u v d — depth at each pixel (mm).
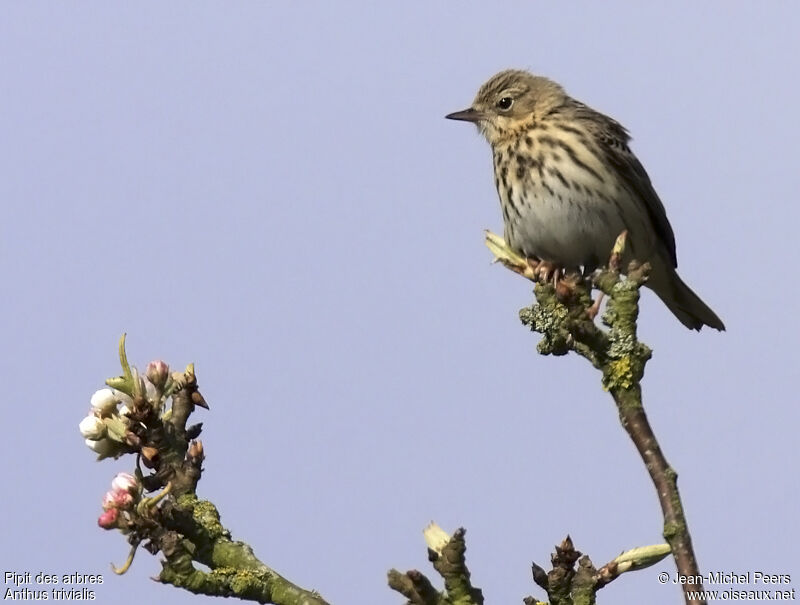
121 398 9867
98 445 9812
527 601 9477
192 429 10000
